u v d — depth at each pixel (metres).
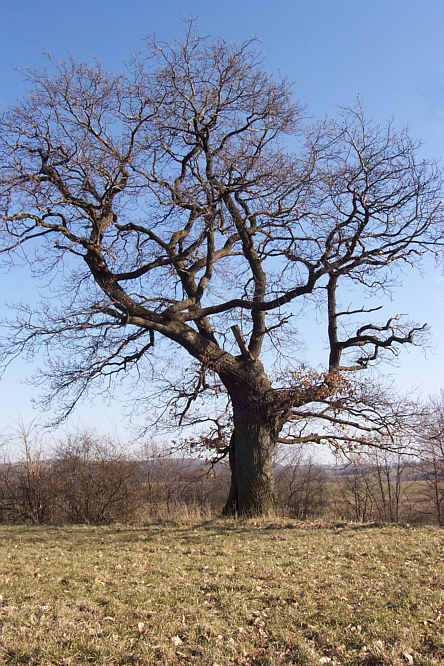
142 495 26.00
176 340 16.25
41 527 15.45
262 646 5.57
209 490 31.14
